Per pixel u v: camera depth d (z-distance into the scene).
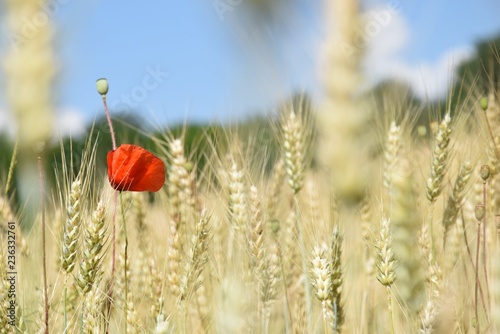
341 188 1.85
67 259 1.66
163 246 1.91
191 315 1.83
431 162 1.81
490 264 1.81
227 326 1.54
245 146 1.91
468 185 1.88
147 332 1.73
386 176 1.89
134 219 1.95
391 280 1.66
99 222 1.66
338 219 1.87
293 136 1.88
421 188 1.86
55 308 1.76
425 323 1.62
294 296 1.88
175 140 1.92
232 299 1.55
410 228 1.68
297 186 1.88
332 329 1.78
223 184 1.89
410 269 1.68
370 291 1.91
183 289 1.74
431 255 1.75
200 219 1.75
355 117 1.84
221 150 1.94
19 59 1.66
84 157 1.69
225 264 1.83
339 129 1.84
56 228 1.76
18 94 1.66
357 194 1.86
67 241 1.66
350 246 1.94
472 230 1.86
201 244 1.75
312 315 1.84
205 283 1.86
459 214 1.81
